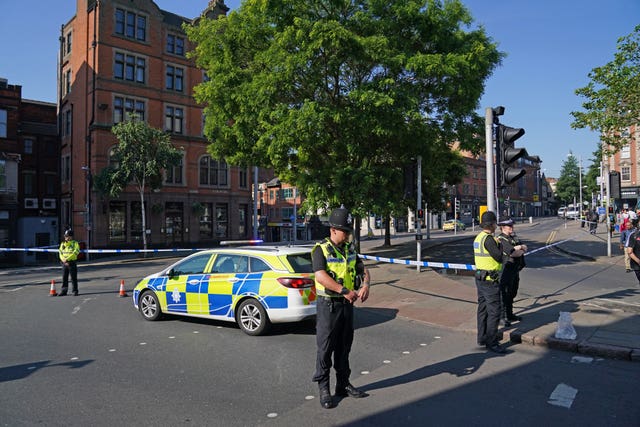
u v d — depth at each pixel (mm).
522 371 5414
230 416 4184
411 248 24609
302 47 11664
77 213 30906
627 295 9734
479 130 14992
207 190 34500
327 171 14047
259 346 6562
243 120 13688
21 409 4371
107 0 29609
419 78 13078
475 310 8750
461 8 13898
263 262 7309
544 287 11633
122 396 4691
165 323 8188
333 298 4391
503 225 7590
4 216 29703
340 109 12273
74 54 32188
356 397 4590
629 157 44812
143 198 27781
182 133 33312
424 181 23156
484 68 13859
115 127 25312
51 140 35562
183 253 30578
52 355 6234
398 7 12766
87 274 17812
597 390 4789
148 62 31516
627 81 16266
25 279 16516
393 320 8250
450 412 4246
